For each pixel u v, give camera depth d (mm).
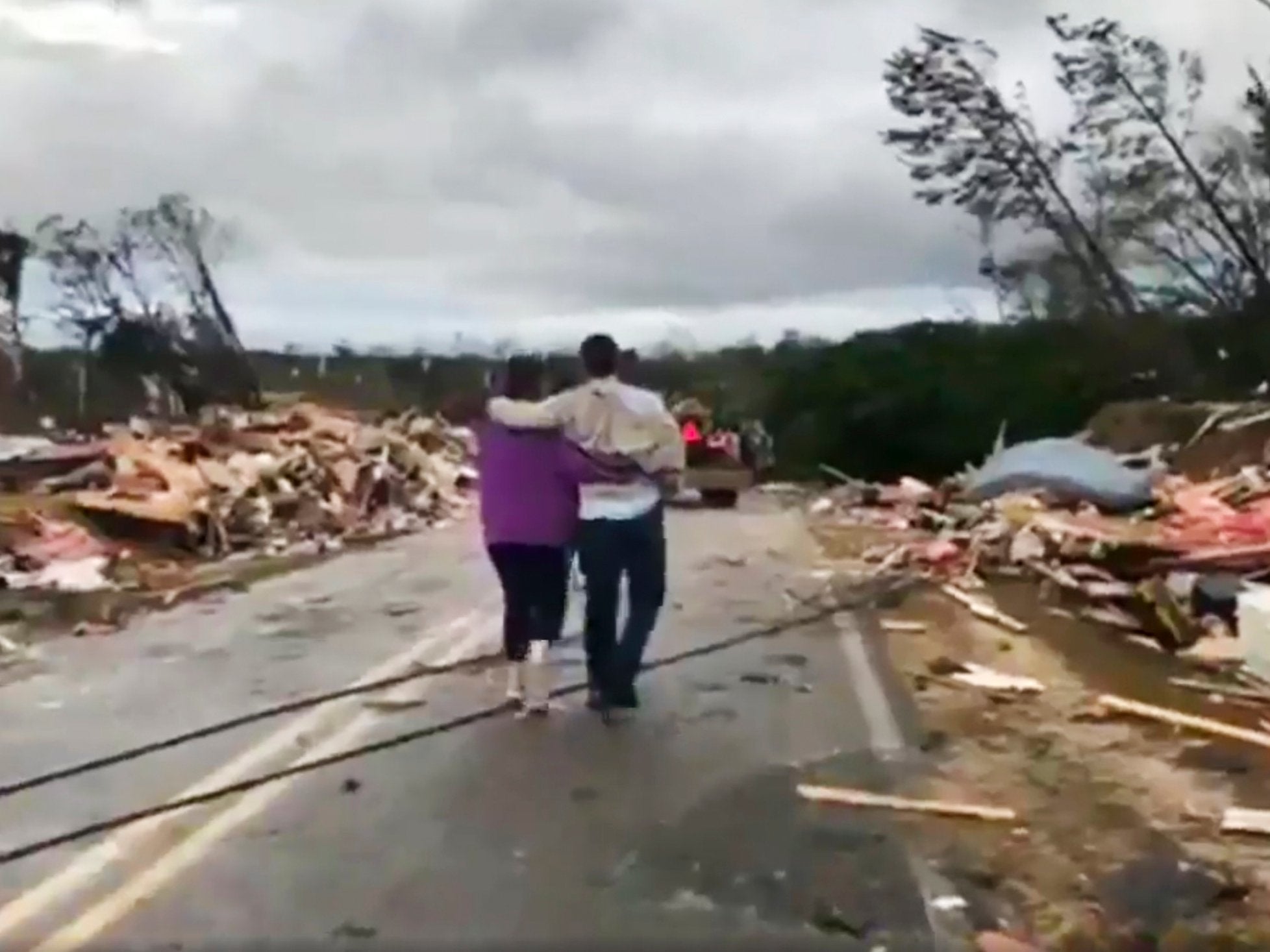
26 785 8547
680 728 10141
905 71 38031
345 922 6301
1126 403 30734
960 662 12812
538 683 11094
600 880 6863
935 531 24312
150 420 31953
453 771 8914
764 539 25375
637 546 10328
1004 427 31531
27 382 34688
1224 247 33625
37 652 13500
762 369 48438
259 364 46281
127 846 7418
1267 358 31391
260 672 12398
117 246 37312
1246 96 33625
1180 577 14812
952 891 6703
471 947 6012
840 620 15438
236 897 6629
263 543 23375
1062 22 35562
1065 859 7188
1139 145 35156
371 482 29141
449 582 19156
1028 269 39281
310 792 8445
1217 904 6555
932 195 38531
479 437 10766
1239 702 11062
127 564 19562
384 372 48219
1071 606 15883
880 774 8836
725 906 6512
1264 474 20734
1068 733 10039
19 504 20719
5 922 6309
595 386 10234
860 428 41000
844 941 6082
